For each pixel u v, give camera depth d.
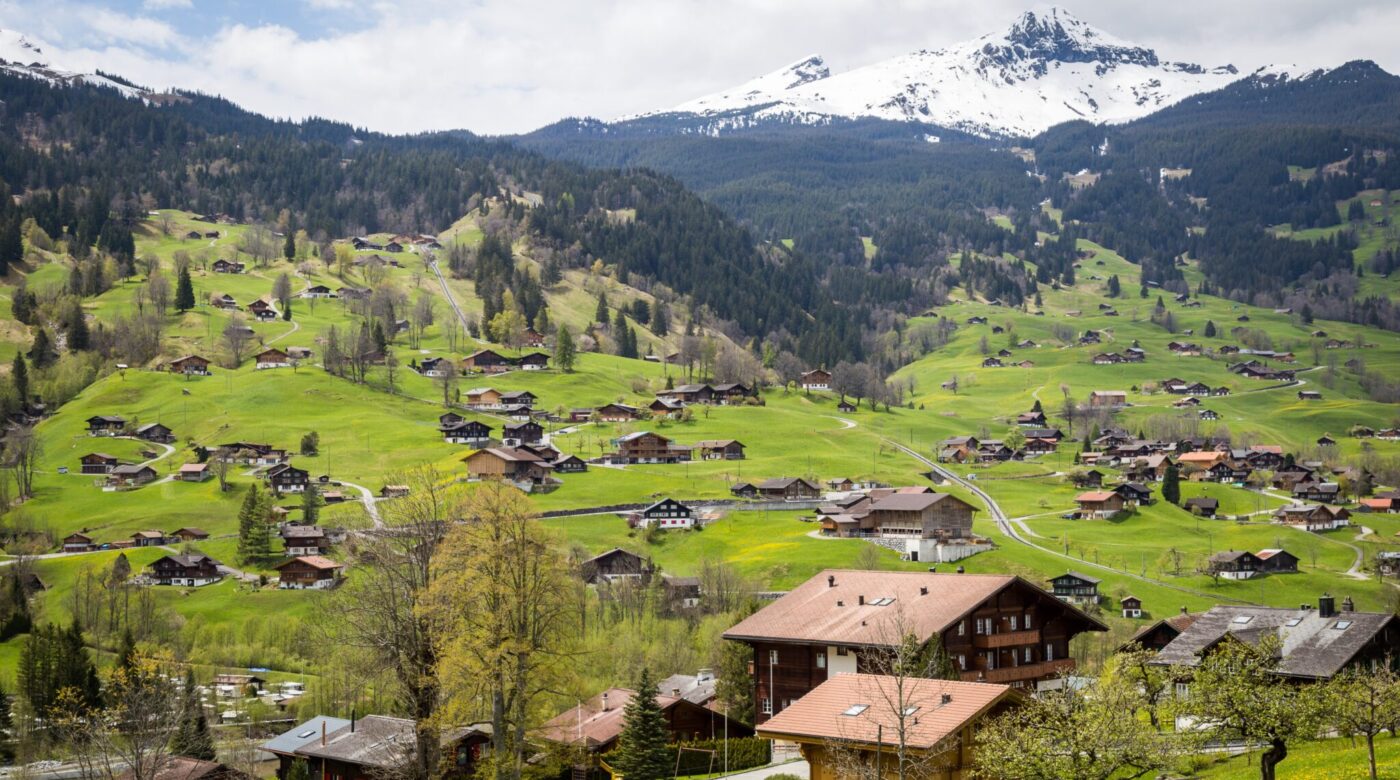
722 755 105.81
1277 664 81.75
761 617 106.25
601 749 109.12
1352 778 71.44
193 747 125.81
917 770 68.56
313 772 119.50
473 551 85.81
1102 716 64.31
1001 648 102.00
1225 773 80.00
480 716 91.75
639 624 173.25
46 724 146.25
